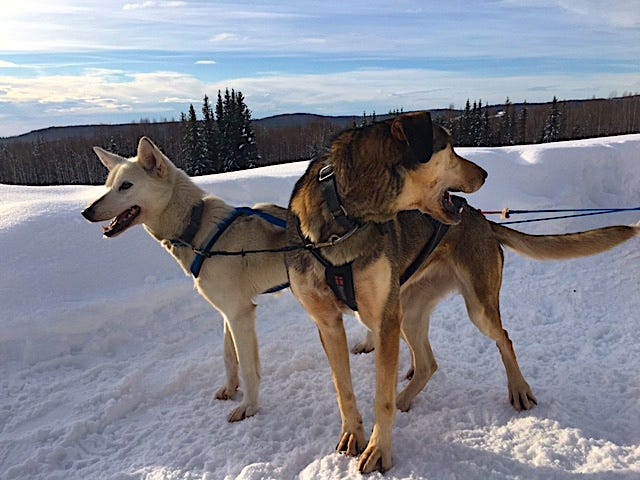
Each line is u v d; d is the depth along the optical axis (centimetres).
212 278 132
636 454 103
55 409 138
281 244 137
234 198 247
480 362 153
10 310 166
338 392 112
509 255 246
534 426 114
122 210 132
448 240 121
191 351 170
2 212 208
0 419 135
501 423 118
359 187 99
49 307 170
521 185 293
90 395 143
